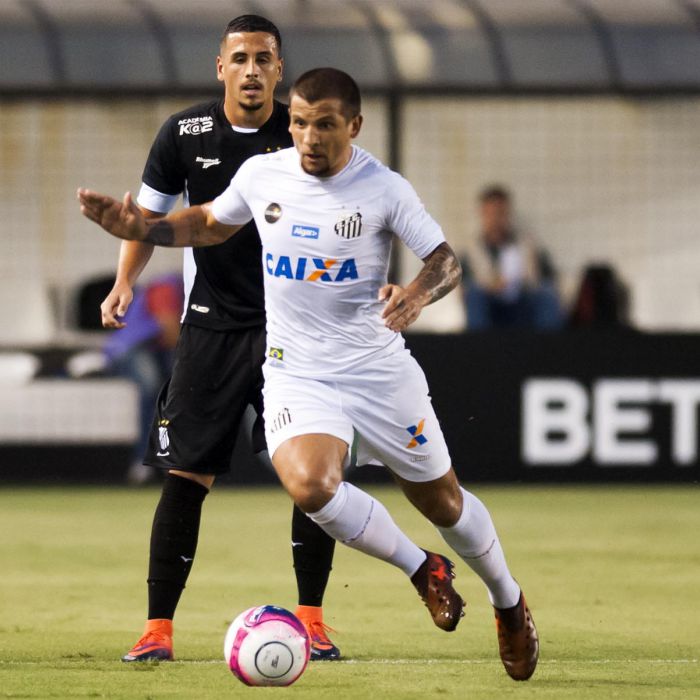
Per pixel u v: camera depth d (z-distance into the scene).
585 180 57.78
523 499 46.75
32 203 57.66
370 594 29.06
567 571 32.16
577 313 57.28
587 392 50.12
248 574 31.83
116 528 40.12
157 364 51.84
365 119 56.94
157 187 23.50
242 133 22.97
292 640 19.09
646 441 50.28
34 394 53.38
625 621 25.81
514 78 51.84
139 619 25.97
